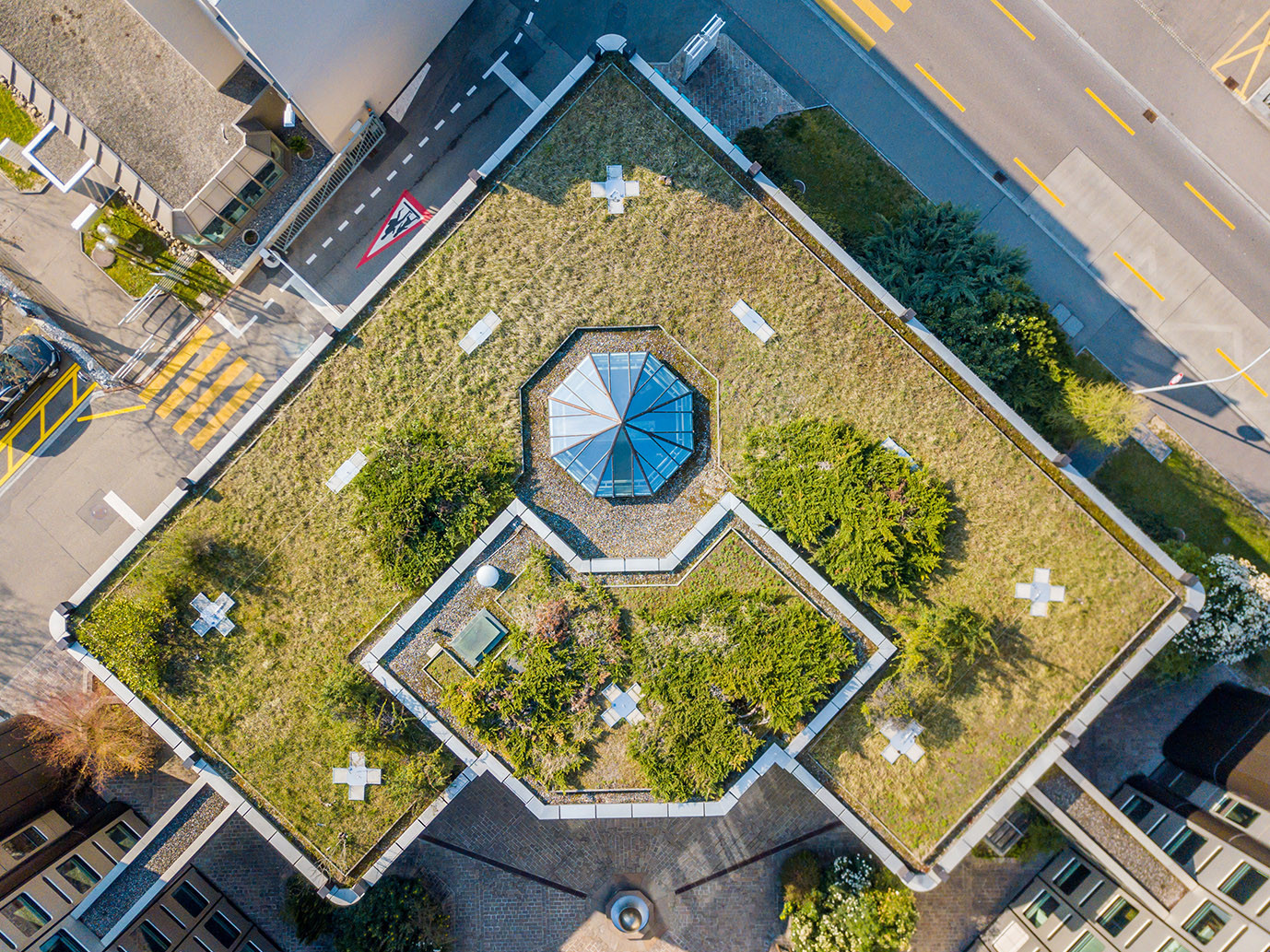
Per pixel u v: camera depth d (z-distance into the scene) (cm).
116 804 3303
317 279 3397
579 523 2778
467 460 2736
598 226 2791
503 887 3369
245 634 2762
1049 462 2753
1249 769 2862
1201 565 3042
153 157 2984
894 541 2645
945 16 3400
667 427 2723
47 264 3353
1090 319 3422
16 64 2958
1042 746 2744
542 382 2809
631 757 2625
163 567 2717
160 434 3391
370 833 2727
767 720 2606
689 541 2684
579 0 3412
